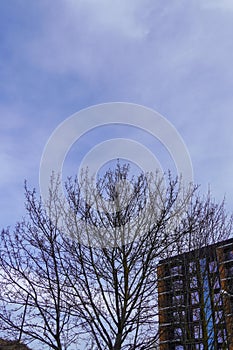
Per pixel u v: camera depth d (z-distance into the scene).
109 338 9.55
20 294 9.80
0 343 9.52
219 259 12.41
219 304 12.58
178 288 11.66
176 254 11.94
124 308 9.86
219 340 12.96
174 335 11.45
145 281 10.52
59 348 9.16
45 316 9.77
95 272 10.21
